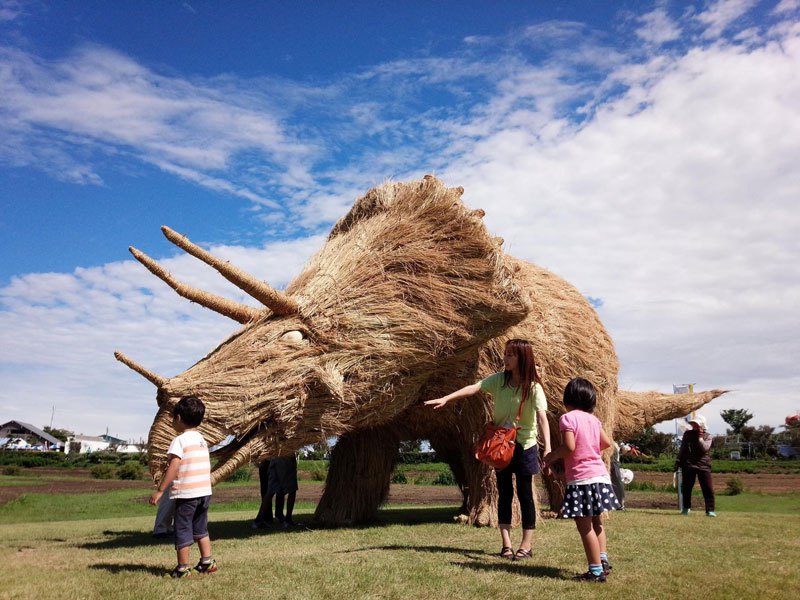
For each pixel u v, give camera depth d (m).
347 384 6.58
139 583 3.84
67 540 6.73
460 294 6.96
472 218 7.14
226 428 6.02
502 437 4.90
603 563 4.25
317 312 6.78
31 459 43.78
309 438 6.50
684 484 10.01
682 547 5.58
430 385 7.51
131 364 6.05
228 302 7.06
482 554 5.08
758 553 5.34
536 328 8.57
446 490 19.53
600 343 9.98
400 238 7.27
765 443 59.22
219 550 5.58
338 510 7.97
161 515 6.92
